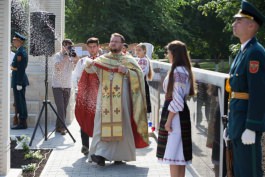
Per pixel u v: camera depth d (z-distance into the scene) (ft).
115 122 23.80
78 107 26.04
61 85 32.58
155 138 31.86
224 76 17.31
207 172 19.81
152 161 25.53
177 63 18.37
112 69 24.08
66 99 33.24
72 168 24.07
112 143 23.95
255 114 14.49
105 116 23.88
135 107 24.13
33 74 36.68
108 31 83.66
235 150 15.51
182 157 18.70
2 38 18.51
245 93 15.08
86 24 89.20
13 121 35.81
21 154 26.50
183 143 18.67
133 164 24.88
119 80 24.02
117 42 24.21
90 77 25.64
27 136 30.25
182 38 92.84
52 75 32.94
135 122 24.17
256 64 14.58
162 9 88.28
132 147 24.29
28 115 35.91
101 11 83.76
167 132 18.89
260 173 15.24
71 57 31.94
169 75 18.44
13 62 34.17
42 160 25.50
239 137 15.15
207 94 19.48
